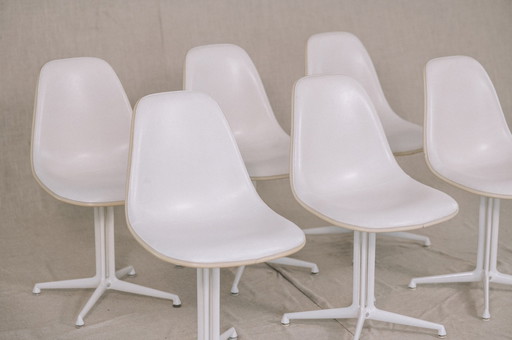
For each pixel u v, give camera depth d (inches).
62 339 127.8
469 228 174.7
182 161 116.5
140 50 186.5
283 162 147.1
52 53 180.4
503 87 212.5
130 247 166.7
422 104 208.5
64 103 140.4
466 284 146.7
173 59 189.5
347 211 119.0
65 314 136.3
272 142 156.3
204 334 113.1
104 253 139.0
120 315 135.6
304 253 162.7
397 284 147.3
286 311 137.4
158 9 187.0
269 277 151.3
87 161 141.8
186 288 147.0
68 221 180.4
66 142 140.6
